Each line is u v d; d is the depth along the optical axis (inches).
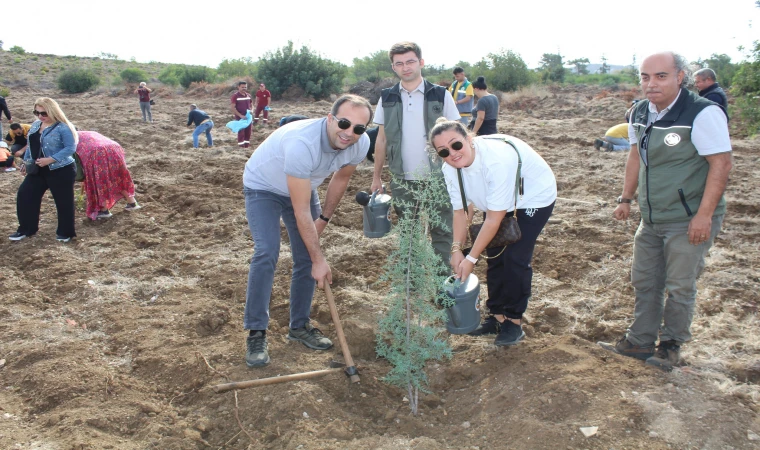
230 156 441.7
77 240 253.3
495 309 160.6
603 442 115.6
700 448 114.4
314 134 138.6
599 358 145.8
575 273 212.4
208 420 131.4
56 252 236.4
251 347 149.8
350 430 126.6
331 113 135.5
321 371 143.7
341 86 1142.3
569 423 121.0
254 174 148.6
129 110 817.5
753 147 429.7
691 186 130.1
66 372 147.3
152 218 284.5
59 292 201.0
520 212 144.8
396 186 184.4
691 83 130.3
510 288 150.5
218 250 241.6
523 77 1139.9
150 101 679.7
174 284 205.9
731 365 143.1
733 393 129.5
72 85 1262.3
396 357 133.4
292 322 162.4
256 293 146.2
